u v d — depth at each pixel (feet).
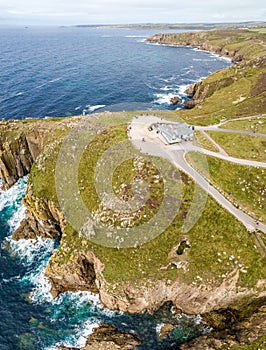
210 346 147.54
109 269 178.91
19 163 283.79
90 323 171.12
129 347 155.12
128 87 517.14
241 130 275.18
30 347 160.66
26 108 424.46
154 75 601.62
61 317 175.01
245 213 191.62
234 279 168.45
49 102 447.01
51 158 248.73
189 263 175.73
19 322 172.45
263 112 322.75
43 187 232.32
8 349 159.63
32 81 547.49
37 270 202.80
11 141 281.54
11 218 245.04
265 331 146.61
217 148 241.76
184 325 166.30
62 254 195.42
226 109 349.00
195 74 618.44
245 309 166.30
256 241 177.78
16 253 215.51
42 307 180.65
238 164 223.10
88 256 190.49
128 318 172.24
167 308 175.73
